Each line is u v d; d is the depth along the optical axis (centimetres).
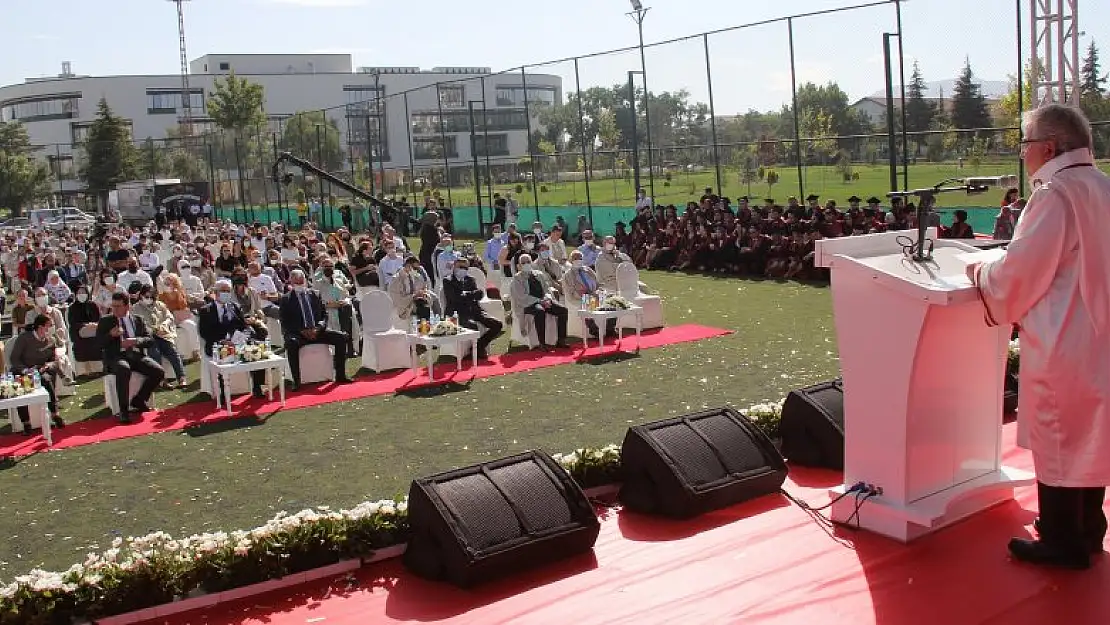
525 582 467
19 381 946
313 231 2359
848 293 464
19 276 2078
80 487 769
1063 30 1588
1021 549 435
